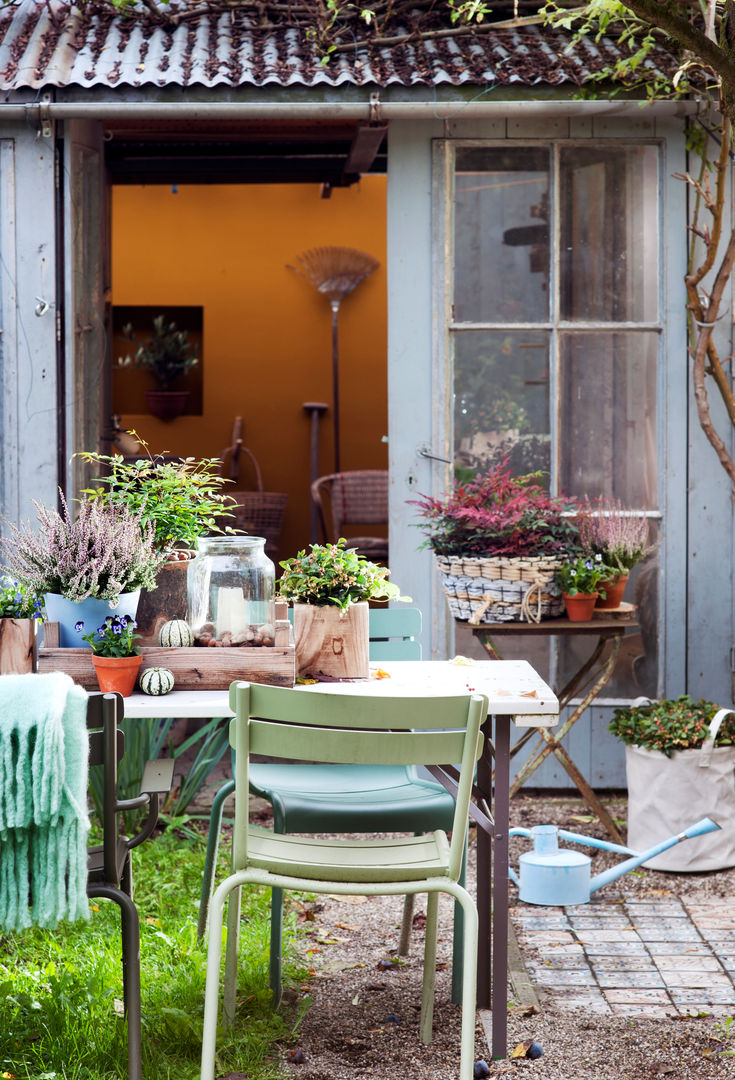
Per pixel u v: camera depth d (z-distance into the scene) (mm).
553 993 3084
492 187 4641
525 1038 2836
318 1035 2844
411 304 4648
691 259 4645
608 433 4719
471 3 4363
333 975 3174
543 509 4121
